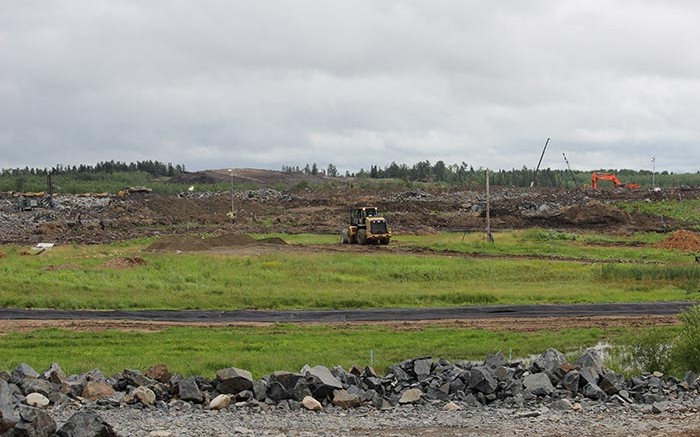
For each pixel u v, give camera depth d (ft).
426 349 80.07
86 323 98.12
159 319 102.68
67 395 44.06
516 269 158.30
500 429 38.70
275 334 91.40
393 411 43.11
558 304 118.01
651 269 148.56
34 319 100.58
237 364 67.62
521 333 92.68
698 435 37.73
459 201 387.75
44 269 145.18
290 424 39.11
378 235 220.43
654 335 66.18
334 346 82.33
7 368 65.98
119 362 70.03
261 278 142.20
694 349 60.23
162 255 175.01
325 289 130.62
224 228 289.12
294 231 279.08
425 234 267.80
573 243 233.76
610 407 44.65
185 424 38.37
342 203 394.52
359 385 48.06
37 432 32.37
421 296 122.01
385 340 86.58
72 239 244.63
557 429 38.83
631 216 325.21
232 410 42.34
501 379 48.73
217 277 140.67
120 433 35.68
